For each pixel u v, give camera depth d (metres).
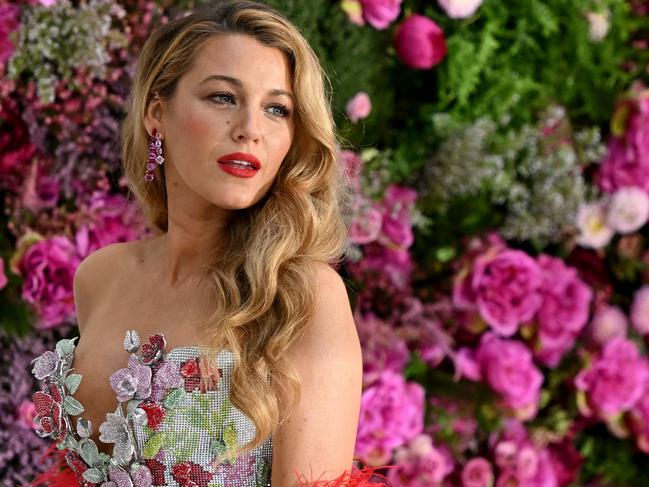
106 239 2.87
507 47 3.27
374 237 3.03
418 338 3.12
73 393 1.81
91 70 2.76
